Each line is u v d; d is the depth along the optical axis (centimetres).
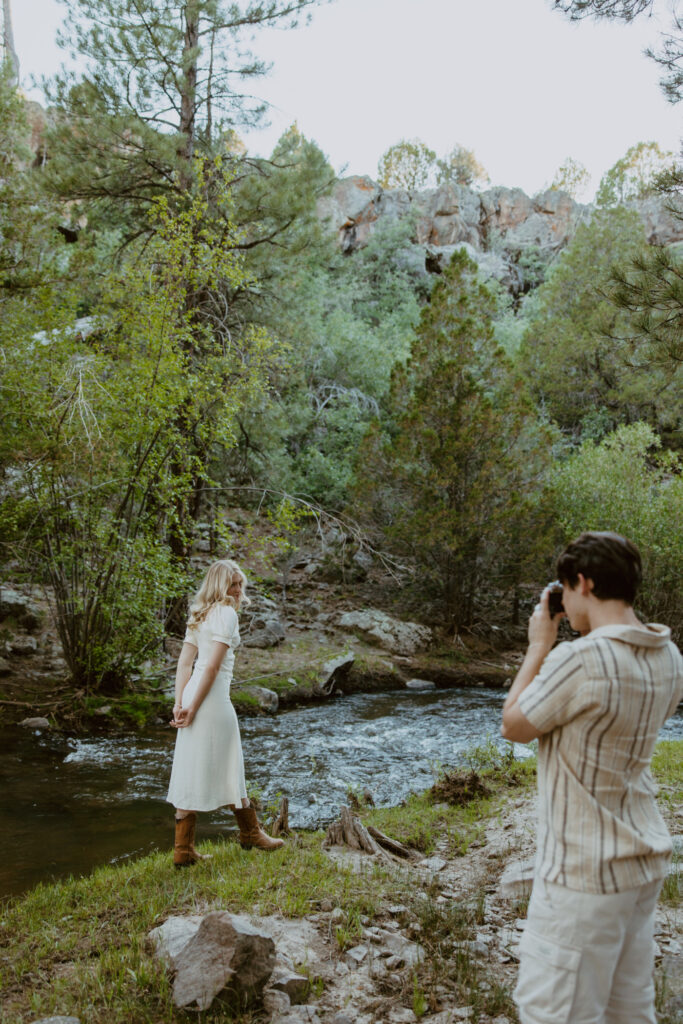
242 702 1092
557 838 185
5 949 347
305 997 299
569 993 177
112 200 1466
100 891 417
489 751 764
